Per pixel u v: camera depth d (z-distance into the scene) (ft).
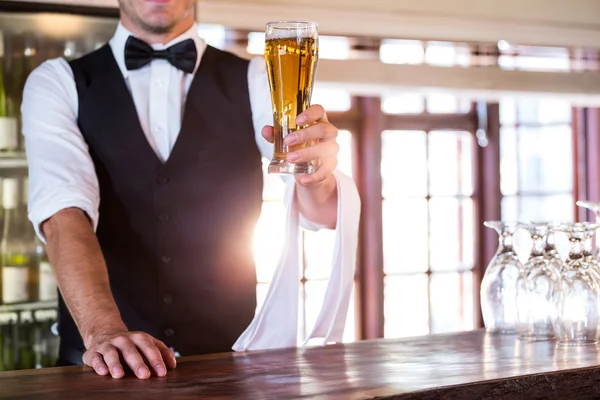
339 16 14.62
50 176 6.44
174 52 7.11
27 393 4.33
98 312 5.45
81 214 6.23
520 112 19.94
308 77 4.92
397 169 18.58
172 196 7.04
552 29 16.67
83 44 11.46
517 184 19.98
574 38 17.02
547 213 20.36
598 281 5.65
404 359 5.19
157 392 4.32
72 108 7.06
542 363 5.00
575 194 20.61
